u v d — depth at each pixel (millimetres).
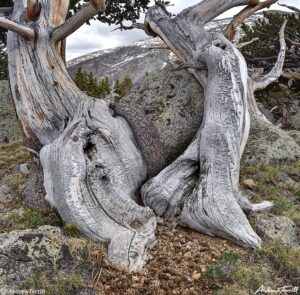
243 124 7223
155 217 6148
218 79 7414
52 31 7523
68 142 6500
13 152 11008
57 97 7527
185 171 6758
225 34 9258
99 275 5039
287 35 17078
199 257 5512
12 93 7918
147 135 7184
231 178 6430
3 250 5129
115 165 6566
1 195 7785
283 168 8391
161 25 8617
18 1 8242
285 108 16141
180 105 8039
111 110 7395
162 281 5074
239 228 5812
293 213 6699
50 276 4926
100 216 5930
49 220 6332
